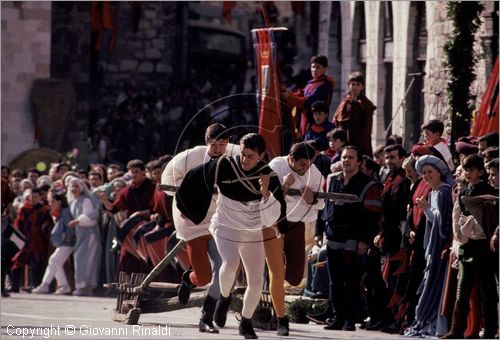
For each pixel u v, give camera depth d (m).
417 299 30.33
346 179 30.67
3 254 45.03
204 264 28.64
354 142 35.81
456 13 38.00
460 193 28.47
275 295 27.91
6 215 45.28
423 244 30.06
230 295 27.84
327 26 81.44
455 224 28.34
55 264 44.84
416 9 59.22
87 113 93.00
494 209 28.06
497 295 28.25
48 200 45.38
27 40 74.12
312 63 36.59
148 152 90.88
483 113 36.62
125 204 41.75
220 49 107.31
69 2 92.88
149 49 103.81
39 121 74.19
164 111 92.62
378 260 30.91
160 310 30.64
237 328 29.77
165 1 104.00
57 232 44.84
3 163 73.88
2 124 73.81
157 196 39.38
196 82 99.69
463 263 28.20
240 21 108.50
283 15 105.12
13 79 74.06
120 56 103.25
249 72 107.38
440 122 31.89
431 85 53.34
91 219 44.16
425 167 29.56
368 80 68.00
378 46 66.56
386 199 31.00
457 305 28.34
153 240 39.22
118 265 43.22
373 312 31.06
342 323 30.78
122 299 31.33
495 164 28.23
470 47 38.06
